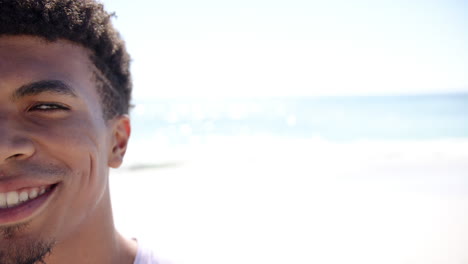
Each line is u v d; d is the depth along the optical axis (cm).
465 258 495
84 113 148
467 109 3766
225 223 642
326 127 2666
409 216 659
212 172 1049
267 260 502
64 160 141
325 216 671
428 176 930
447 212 673
